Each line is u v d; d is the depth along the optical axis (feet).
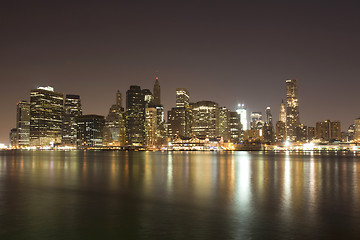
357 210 131.64
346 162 593.83
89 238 96.63
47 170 362.74
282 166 450.71
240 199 158.30
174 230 103.96
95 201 153.99
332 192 181.16
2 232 102.58
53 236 98.63
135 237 97.45
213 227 107.14
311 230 103.19
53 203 148.87
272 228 105.60
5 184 223.30
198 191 186.19
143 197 164.96
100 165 473.67
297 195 169.89
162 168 402.72
